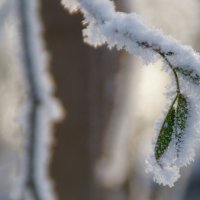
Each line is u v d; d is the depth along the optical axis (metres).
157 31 0.46
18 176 0.82
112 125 1.17
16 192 0.82
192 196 3.21
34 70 0.75
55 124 1.18
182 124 0.45
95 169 1.18
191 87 0.45
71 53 1.14
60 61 1.15
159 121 0.46
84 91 1.15
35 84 0.77
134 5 1.08
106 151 1.18
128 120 1.18
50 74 1.15
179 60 0.46
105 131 1.17
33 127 0.80
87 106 1.16
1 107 2.46
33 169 0.81
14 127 0.88
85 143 1.18
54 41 1.14
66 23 1.13
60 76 1.15
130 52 0.46
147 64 0.46
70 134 1.17
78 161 1.18
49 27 1.14
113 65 1.14
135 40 0.46
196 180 3.22
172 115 0.45
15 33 0.72
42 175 0.82
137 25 0.46
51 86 0.79
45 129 0.81
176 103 0.45
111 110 1.16
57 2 1.13
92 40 0.47
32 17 0.71
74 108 1.16
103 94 1.15
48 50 1.15
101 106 1.16
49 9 1.13
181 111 0.45
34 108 0.79
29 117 0.80
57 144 1.18
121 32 0.46
